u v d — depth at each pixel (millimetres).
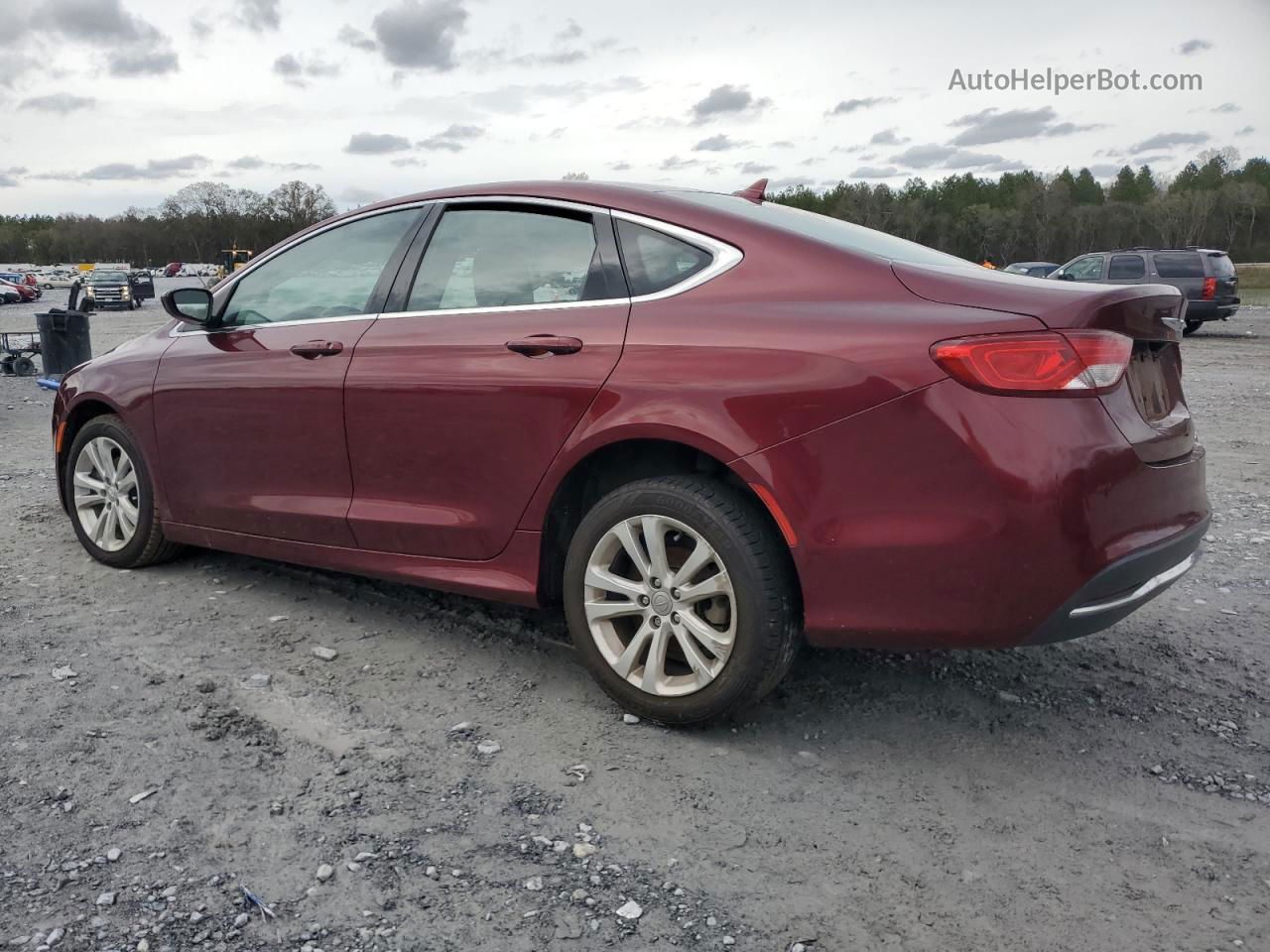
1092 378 2383
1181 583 4379
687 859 2273
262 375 3666
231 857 2227
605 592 2957
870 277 2645
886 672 3350
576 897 2119
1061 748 2840
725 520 2650
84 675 3178
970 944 2000
